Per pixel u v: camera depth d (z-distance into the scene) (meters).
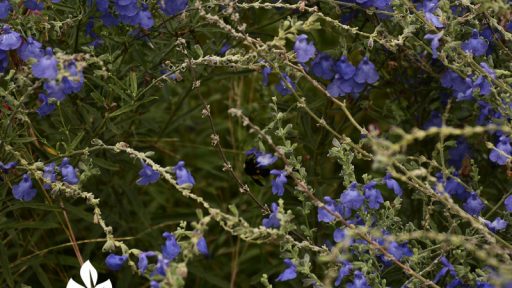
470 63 0.77
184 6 0.82
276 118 0.78
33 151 0.89
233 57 0.77
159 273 0.66
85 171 0.76
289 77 0.84
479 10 0.78
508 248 0.74
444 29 0.79
